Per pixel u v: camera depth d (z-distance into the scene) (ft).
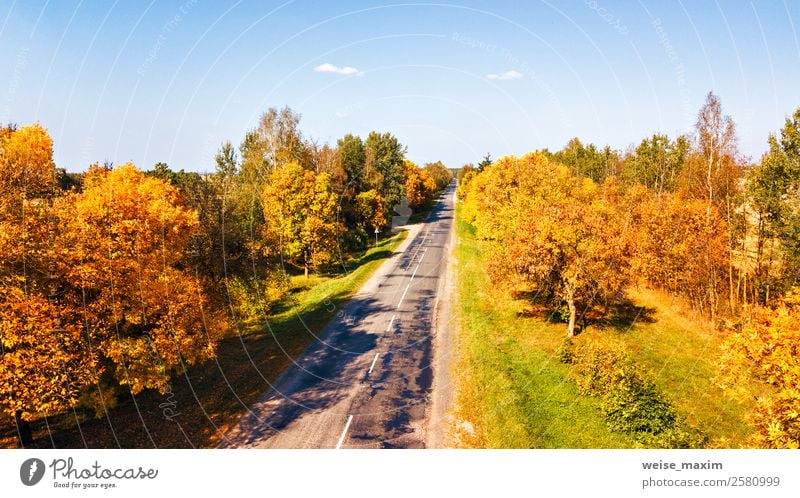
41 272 45.73
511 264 94.38
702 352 80.07
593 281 87.30
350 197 198.59
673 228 106.32
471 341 86.43
